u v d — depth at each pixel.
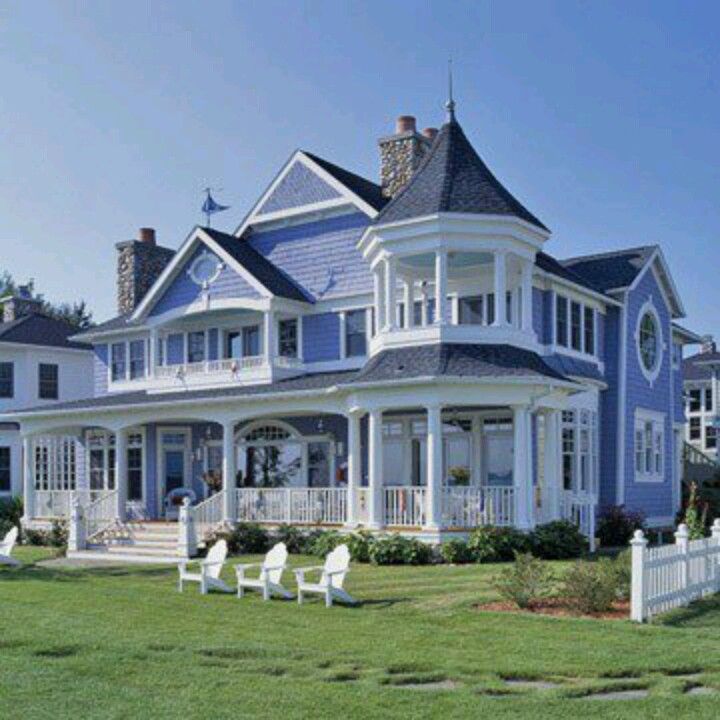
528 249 24.38
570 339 28.16
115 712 8.91
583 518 26.03
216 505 26.91
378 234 24.16
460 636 12.56
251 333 30.67
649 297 32.66
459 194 23.64
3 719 8.68
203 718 8.73
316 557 23.11
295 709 9.02
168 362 32.41
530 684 10.17
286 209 30.02
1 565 22.91
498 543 21.39
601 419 30.20
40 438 39.75
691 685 10.06
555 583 16.55
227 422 27.03
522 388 22.28
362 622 13.76
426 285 27.05
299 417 29.20
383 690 9.73
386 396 23.00
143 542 26.39
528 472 22.48
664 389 33.56
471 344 23.33
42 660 11.14
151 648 11.84
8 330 42.00
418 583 17.75
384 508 23.34
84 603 15.72
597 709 9.06
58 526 29.30
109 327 33.81
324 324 29.11
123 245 36.09
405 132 29.56
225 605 15.54
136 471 32.47
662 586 14.27
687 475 40.41
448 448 26.44
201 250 30.52
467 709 9.03
